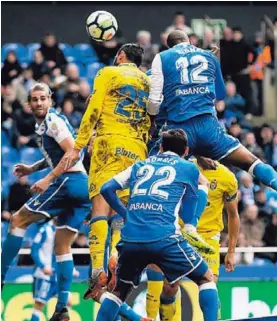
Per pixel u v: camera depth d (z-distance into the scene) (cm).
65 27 3659
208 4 3703
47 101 2038
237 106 3431
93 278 1859
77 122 3198
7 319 2488
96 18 1995
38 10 3641
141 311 2400
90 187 1892
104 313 1761
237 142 1894
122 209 1745
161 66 1869
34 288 2466
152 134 1942
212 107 1880
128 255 1708
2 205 3200
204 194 1859
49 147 2055
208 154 1884
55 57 3344
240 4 3706
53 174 1905
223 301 2545
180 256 1695
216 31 3578
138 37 3400
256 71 3478
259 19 3719
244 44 3484
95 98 1870
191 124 1855
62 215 2102
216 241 2170
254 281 2564
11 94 3306
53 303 2497
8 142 3288
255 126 3400
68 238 2102
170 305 2003
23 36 3634
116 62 1922
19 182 3055
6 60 3325
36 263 2461
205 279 1736
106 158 1872
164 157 1747
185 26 3534
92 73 3497
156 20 3694
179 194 1714
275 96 3481
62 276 2094
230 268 2209
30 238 2958
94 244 1873
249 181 3011
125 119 1878
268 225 2967
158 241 1686
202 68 1877
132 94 1883
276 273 2578
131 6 3681
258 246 2936
